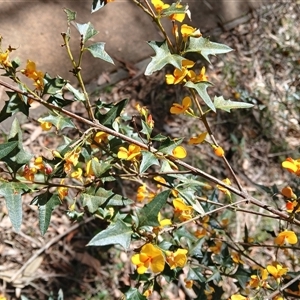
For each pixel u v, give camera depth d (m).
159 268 0.19
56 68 0.56
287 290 0.29
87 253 0.47
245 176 0.54
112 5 0.61
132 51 0.61
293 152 0.57
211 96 0.59
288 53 0.66
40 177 0.22
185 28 0.22
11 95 0.22
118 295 0.45
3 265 0.45
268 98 0.61
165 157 0.24
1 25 0.55
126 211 0.48
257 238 0.49
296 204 0.26
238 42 0.66
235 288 0.46
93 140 0.24
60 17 0.58
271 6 0.71
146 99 0.58
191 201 0.23
